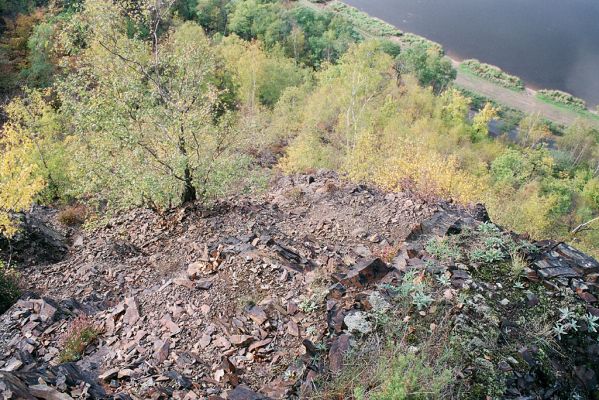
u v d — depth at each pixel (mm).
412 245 11758
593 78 77125
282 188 19516
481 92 72688
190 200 17172
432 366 7562
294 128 42156
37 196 23078
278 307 10234
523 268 10016
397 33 85000
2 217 15945
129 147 16047
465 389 7324
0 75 40906
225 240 13586
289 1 92375
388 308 8992
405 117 44969
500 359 7902
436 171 20734
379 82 47875
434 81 68625
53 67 40031
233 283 11383
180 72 17062
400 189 19094
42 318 11773
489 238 11047
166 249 14969
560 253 10797
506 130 66625
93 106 16188
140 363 9492
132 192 15781
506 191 38000
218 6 75562
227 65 47312
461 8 97375
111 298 13172
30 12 49938
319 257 12914
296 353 8898
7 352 10727
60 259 16656
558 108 70812
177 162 15414
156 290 11961
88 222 17609
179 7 72000
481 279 9828
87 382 8609
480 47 83500
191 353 9539
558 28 89938
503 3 100250
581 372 8258
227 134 18094
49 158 24188
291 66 54688
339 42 73125
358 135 34062
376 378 7309
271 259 11977
